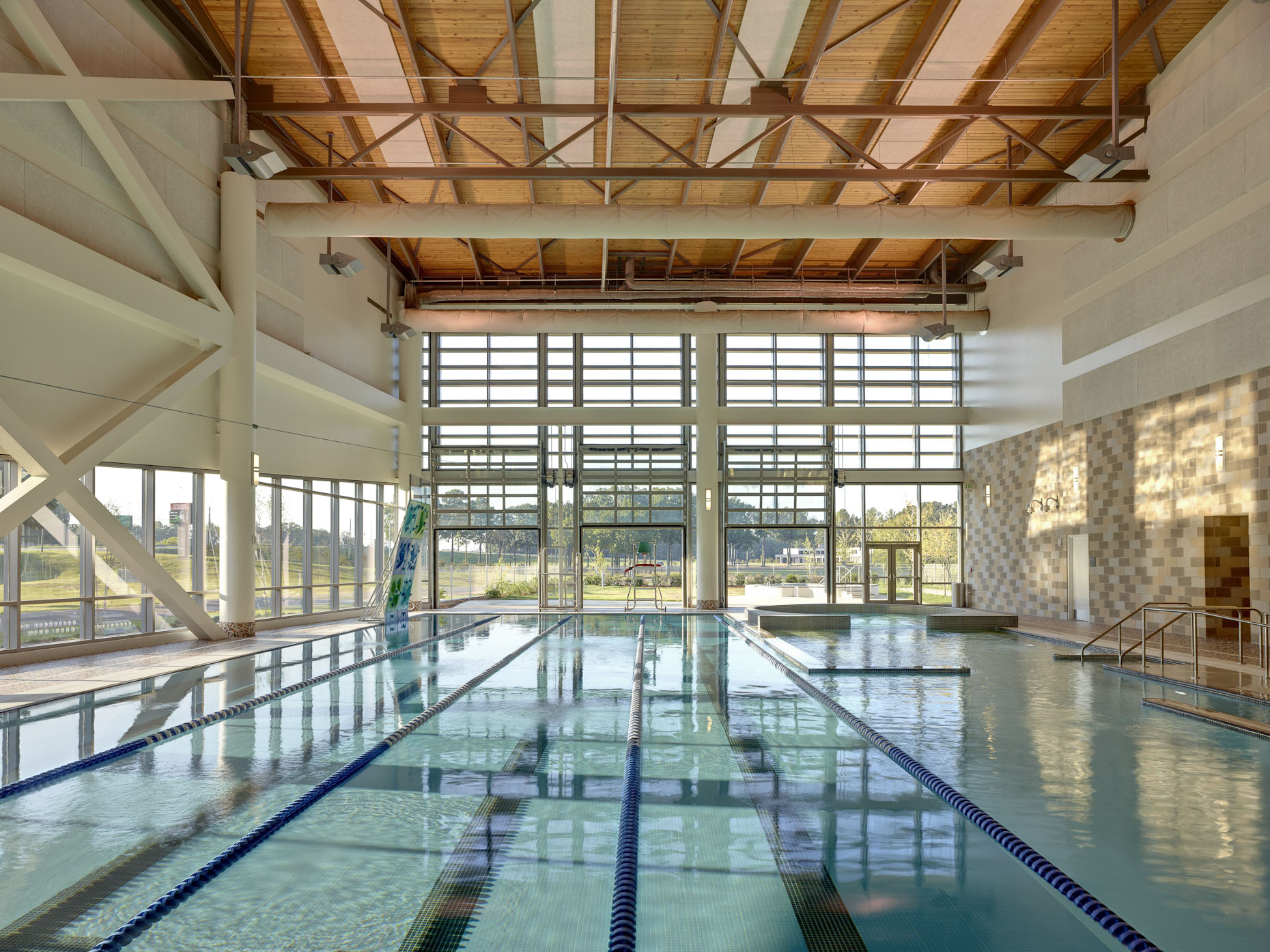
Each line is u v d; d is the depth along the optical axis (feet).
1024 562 62.64
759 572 72.08
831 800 17.25
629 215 45.14
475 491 72.28
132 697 27.81
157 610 42.55
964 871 13.62
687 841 14.85
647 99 43.70
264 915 11.92
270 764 19.71
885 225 45.50
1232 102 39.96
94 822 15.65
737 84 42.24
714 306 67.72
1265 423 38.50
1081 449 54.65
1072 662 36.76
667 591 72.02
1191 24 41.29
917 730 23.22
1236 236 40.11
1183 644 41.70
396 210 45.44
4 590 34.58
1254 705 26.53
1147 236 47.06
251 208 44.70
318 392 54.85
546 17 36.68
